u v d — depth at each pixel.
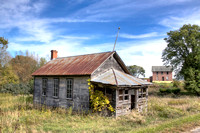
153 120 12.29
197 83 36.03
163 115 13.88
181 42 39.12
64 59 21.03
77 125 10.50
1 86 31.28
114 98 13.52
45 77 18.98
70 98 15.89
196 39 39.00
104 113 13.73
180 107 16.41
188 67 38.97
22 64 45.56
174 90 39.94
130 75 17.97
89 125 10.61
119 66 18.27
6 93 28.47
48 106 18.00
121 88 13.90
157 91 43.78
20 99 22.64
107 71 16.25
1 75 32.44
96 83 14.05
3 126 10.14
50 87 18.22
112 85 13.23
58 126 10.42
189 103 18.52
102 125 10.77
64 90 16.59
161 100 22.50
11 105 18.48
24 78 42.41
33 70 45.25
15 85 30.48
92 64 15.86
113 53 16.88
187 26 39.81
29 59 48.16
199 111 14.65
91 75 14.49
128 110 14.66
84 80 14.87
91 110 14.11
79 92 15.18
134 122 11.52
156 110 16.06
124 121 11.86
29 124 10.79
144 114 14.27
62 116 13.45
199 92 35.81
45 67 20.72
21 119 12.04
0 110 14.78
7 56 32.88
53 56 23.75
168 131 8.03
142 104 16.33
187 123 9.36
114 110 13.35
